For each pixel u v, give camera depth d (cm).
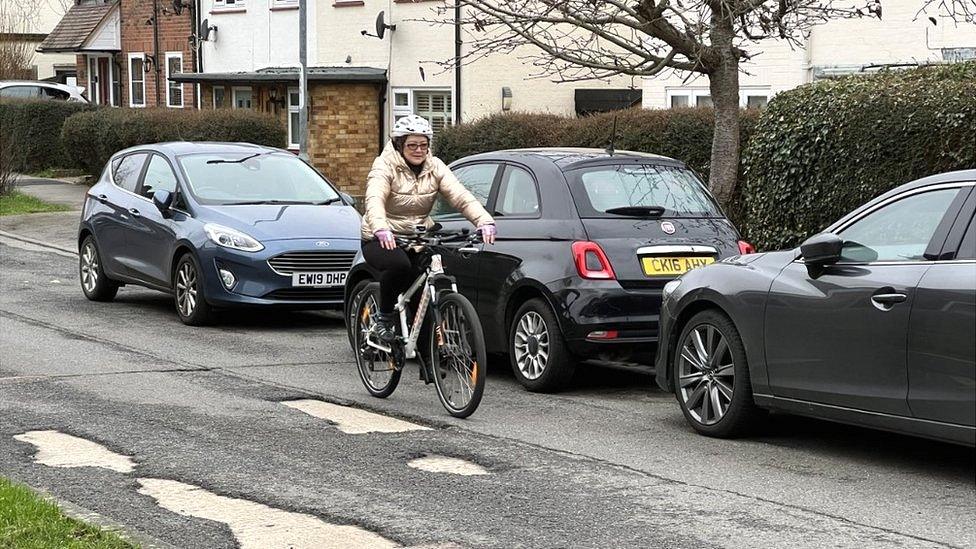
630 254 1004
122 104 4178
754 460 793
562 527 643
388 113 3097
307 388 1033
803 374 793
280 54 3369
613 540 621
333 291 1379
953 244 726
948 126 1266
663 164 1087
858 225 789
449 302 918
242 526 645
